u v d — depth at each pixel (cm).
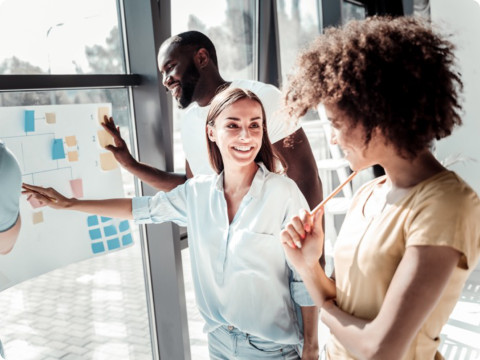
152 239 232
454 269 87
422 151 92
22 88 168
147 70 215
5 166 120
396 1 448
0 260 162
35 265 173
